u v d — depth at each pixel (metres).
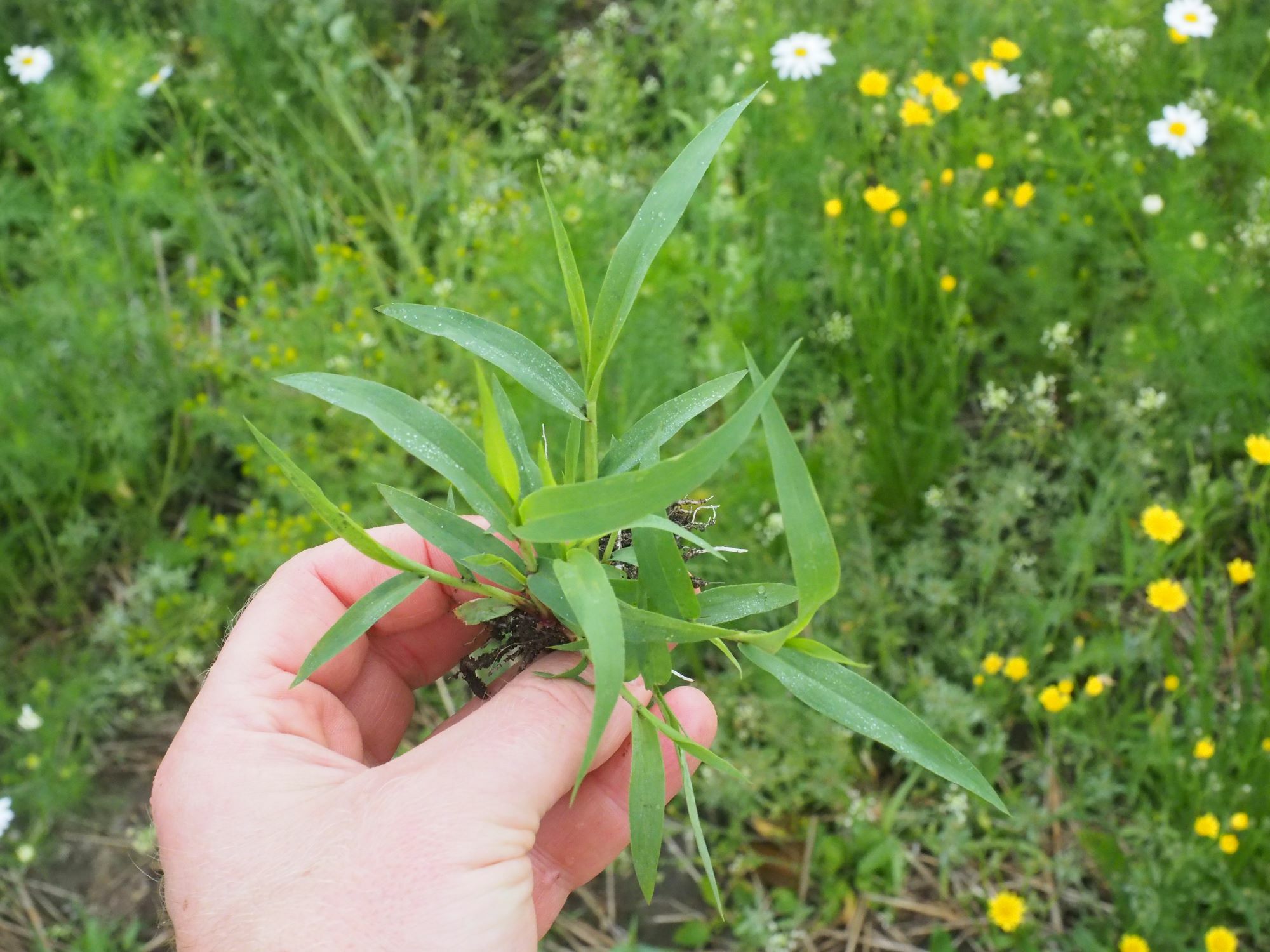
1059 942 0.57
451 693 0.66
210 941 0.31
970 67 0.82
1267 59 0.83
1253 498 0.62
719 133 0.27
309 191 0.92
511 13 1.06
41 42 1.01
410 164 0.89
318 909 0.30
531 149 0.92
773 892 0.60
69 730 0.67
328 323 0.75
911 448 0.70
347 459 0.74
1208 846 0.55
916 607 0.65
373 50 1.03
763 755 0.60
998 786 0.62
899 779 0.63
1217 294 0.67
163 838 0.33
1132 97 0.85
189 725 0.35
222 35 0.97
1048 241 0.74
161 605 0.68
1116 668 0.66
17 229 0.91
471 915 0.30
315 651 0.31
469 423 0.68
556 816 0.40
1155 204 0.71
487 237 0.78
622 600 0.31
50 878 0.64
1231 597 0.68
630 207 0.82
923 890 0.60
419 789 0.31
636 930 0.60
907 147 0.80
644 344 0.67
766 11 0.88
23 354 0.76
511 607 0.33
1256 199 0.74
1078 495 0.70
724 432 0.22
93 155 0.85
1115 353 0.71
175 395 0.77
